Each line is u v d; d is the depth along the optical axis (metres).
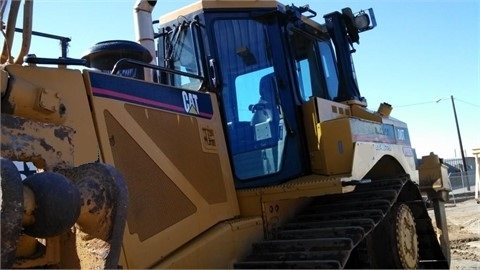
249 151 4.07
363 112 4.79
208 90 4.02
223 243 3.45
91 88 2.92
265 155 4.08
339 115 4.46
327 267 3.22
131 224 2.94
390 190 4.24
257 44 4.24
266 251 3.60
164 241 3.13
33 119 2.17
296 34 4.47
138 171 3.08
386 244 4.53
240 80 4.16
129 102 3.15
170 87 3.53
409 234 4.78
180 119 3.52
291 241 3.58
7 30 2.33
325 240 3.49
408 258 4.66
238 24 4.25
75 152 2.71
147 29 4.59
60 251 2.20
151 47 4.58
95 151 2.82
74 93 2.80
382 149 4.55
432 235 5.37
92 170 2.01
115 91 3.08
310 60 4.60
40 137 2.11
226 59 4.16
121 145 3.01
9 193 1.55
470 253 9.02
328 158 3.98
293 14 4.27
